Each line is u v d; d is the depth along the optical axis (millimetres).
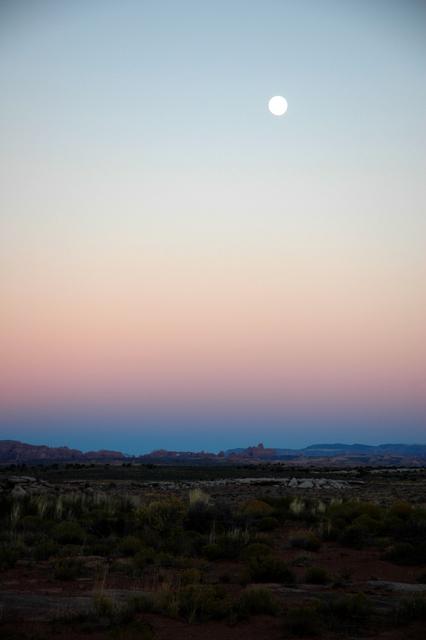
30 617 11758
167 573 16531
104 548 20219
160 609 12336
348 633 11188
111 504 32688
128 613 11492
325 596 14219
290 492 53719
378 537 24922
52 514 28984
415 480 76062
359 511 30203
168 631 11086
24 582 15250
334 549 22250
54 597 13523
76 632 10789
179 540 21844
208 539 22125
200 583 15148
